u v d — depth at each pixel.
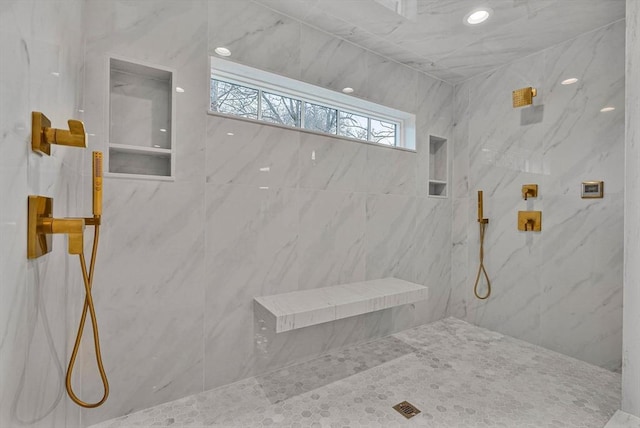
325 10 1.89
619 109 1.95
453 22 1.99
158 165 1.60
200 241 1.65
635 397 1.47
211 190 1.68
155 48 1.52
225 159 1.72
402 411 1.53
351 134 2.46
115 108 1.49
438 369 1.95
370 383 1.78
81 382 1.37
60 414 1.08
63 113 1.07
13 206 0.66
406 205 2.57
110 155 1.48
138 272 1.49
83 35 1.35
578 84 2.14
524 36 2.16
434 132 2.79
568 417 1.49
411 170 2.61
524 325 2.41
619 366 1.93
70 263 1.23
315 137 2.06
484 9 1.87
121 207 1.45
